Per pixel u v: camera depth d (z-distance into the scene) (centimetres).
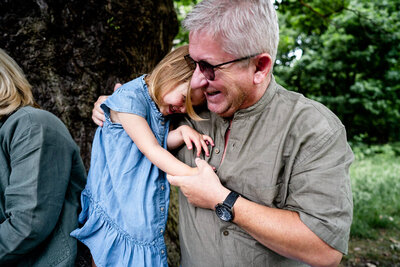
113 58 222
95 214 147
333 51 1064
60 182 135
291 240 112
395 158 1020
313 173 114
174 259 243
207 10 113
